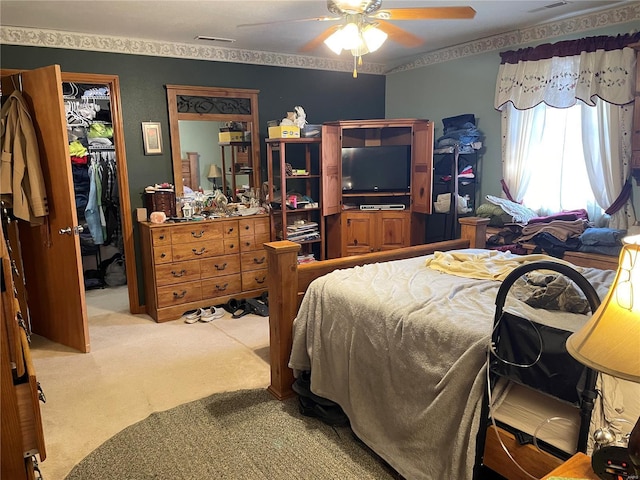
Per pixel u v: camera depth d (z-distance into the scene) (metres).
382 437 2.13
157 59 4.21
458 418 1.75
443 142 4.65
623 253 1.01
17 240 3.61
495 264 2.66
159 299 4.05
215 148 4.64
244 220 4.40
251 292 4.56
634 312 0.96
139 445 2.30
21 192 3.29
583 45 3.67
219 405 2.66
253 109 4.77
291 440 2.31
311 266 2.70
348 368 2.29
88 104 5.00
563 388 1.41
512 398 1.65
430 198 4.63
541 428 1.54
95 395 2.81
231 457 2.19
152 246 3.95
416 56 5.19
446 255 2.88
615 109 3.58
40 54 3.72
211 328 3.92
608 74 3.56
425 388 1.90
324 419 2.44
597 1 3.42
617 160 3.63
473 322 1.83
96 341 3.66
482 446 1.66
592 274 2.44
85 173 5.13
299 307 2.66
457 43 4.64
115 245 5.39
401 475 1.99
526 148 4.23
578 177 3.99
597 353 0.98
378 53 5.02
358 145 5.31
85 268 5.28
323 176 4.69
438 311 1.97
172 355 3.38
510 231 4.08
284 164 4.50
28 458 1.49
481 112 4.67
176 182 4.43
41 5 3.10
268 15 3.46
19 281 3.61
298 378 2.64
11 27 3.58
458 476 1.72
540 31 4.03
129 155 4.19
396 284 2.39
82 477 2.08
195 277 4.21
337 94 5.34
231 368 3.15
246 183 4.87
